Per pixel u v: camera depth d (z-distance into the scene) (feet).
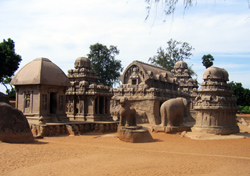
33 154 45.21
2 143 51.44
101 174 35.19
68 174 34.99
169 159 47.19
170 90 141.90
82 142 67.26
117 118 124.98
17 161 40.14
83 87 108.68
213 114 88.74
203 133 86.33
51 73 90.12
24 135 57.26
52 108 93.81
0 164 37.86
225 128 88.89
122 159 45.32
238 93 272.10
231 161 47.39
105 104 115.24
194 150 60.08
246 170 40.24
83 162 41.88
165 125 92.94
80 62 116.37
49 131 79.46
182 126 93.66
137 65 134.10
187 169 39.60
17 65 171.83
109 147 59.21
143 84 128.26
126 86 134.41
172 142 72.33
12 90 207.72
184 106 95.71
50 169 37.09
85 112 108.47
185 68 192.75
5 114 54.44
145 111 124.26
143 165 41.11
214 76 93.04
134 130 71.31
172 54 233.35
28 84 87.25
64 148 53.36
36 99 87.10
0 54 157.69
